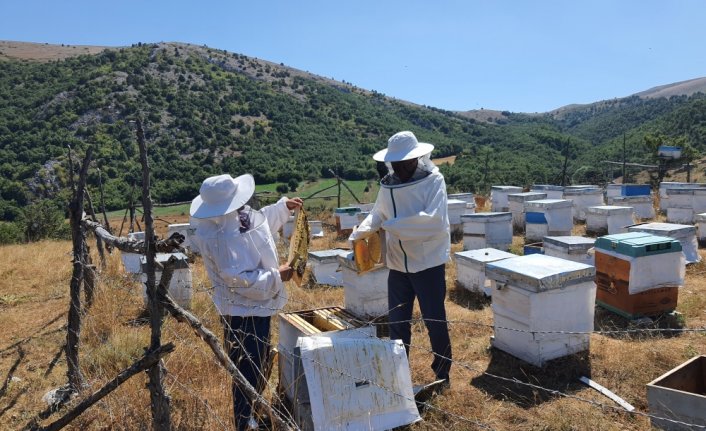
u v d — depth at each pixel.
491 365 4.92
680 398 3.49
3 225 19.95
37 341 6.08
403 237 4.11
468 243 10.53
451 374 4.77
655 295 5.80
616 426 3.74
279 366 4.17
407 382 3.74
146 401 4.07
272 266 3.80
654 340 5.27
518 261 5.17
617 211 11.06
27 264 10.94
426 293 4.33
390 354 3.71
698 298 6.55
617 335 5.45
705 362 3.95
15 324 6.87
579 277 4.71
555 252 7.56
